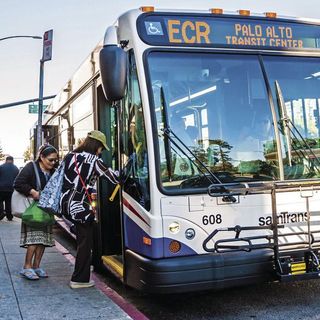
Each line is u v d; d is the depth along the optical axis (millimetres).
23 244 6648
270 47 5703
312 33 5930
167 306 5965
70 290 6074
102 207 6730
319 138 5691
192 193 5059
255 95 5512
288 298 6070
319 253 5246
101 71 5023
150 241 4977
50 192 5848
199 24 5480
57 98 10727
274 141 5465
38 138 14070
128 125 5527
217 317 5488
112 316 5152
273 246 5105
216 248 5012
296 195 5332
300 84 5715
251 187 5113
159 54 5285
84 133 7531
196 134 5230
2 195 13320
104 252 6719
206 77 5387
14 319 5062
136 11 5391
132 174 5422
